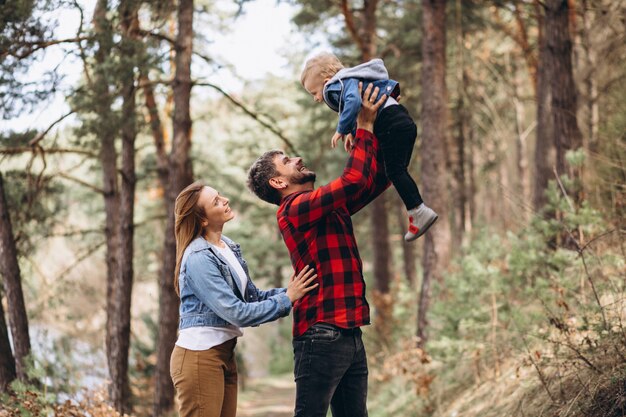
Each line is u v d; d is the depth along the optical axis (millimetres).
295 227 3445
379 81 3562
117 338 10906
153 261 21422
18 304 7445
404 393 8891
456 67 17344
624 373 3994
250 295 3846
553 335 5406
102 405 5992
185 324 3627
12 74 7988
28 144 9445
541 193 10406
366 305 3535
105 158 12766
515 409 5051
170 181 10508
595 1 10102
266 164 3684
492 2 14930
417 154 18281
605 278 5160
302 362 3451
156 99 13250
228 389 3744
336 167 21656
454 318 6633
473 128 20516
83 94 9422
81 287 13211
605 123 7750
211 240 3775
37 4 7805
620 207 5832
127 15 9977
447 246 10461
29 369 5941
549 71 8438
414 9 16391
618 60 8844
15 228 10180
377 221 18938
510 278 6211
